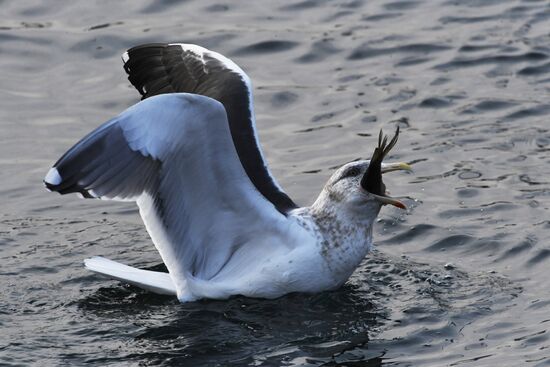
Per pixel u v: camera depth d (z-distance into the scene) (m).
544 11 21.34
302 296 12.71
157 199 12.00
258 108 18.34
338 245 12.63
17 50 20.23
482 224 14.54
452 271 13.39
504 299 12.60
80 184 11.45
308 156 16.78
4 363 11.15
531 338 11.62
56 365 11.16
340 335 11.84
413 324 12.05
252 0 22.22
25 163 16.73
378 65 19.59
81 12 21.56
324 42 20.38
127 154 11.57
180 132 11.54
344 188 12.61
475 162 16.33
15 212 15.26
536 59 19.47
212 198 12.32
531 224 14.44
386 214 14.95
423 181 15.88
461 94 18.45
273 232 12.66
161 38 20.42
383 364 11.21
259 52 20.11
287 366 11.19
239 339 11.77
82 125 17.88
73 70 19.64
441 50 19.95
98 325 12.07
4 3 21.94
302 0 22.17
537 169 16.03
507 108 17.94
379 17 21.41
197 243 12.60
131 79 14.62
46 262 13.69
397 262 13.67
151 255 13.96
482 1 21.92
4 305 12.52
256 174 12.97
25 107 18.48
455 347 11.52
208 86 13.88
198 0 22.17
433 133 17.28
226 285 12.66
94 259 12.88
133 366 11.19
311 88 18.91
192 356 11.41
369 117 17.88
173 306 12.55
